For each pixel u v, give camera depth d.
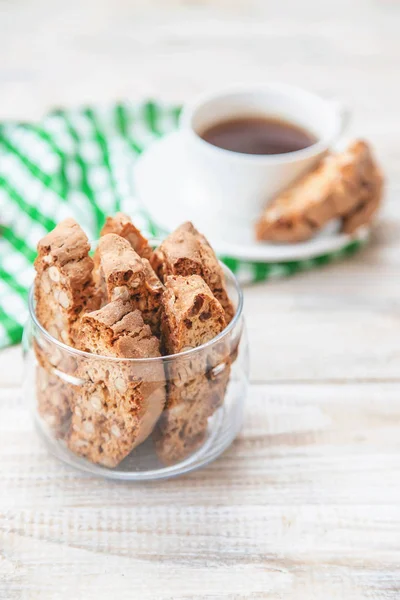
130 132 0.85
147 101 0.87
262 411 0.66
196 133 0.79
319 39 0.99
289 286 0.74
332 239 0.75
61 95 0.89
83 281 0.59
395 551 0.60
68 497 0.61
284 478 0.63
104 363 0.57
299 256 0.74
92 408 0.59
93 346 0.58
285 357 0.69
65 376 0.59
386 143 0.85
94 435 0.60
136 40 0.98
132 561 0.59
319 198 0.74
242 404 0.62
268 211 0.75
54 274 0.59
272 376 0.68
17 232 0.75
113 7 1.02
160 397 0.58
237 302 0.62
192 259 0.59
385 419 0.66
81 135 0.83
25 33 0.97
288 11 1.04
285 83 0.92
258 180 0.75
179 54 0.96
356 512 0.61
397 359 0.69
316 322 0.72
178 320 0.58
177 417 0.59
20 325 0.68
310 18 1.03
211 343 0.58
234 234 0.76
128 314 0.58
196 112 0.79
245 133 0.80
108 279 0.58
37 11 1.01
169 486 0.62
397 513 0.61
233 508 0.61
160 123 0.86
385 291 0.74
